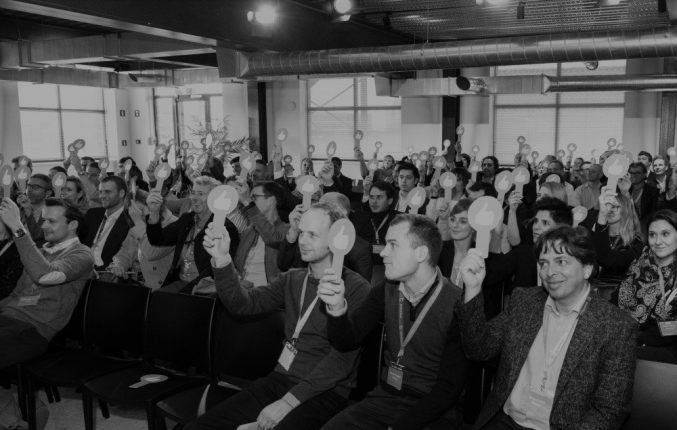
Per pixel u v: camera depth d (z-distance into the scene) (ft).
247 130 41.73
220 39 18.67
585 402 5.48
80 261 9.41
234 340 8.02
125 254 12.59
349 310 7.07
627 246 10.41
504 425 5.89
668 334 8.10
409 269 6.30
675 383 5.73
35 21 28.04
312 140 41.93
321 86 41.09
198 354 8.27
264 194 10.91
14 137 36.52
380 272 11.53
